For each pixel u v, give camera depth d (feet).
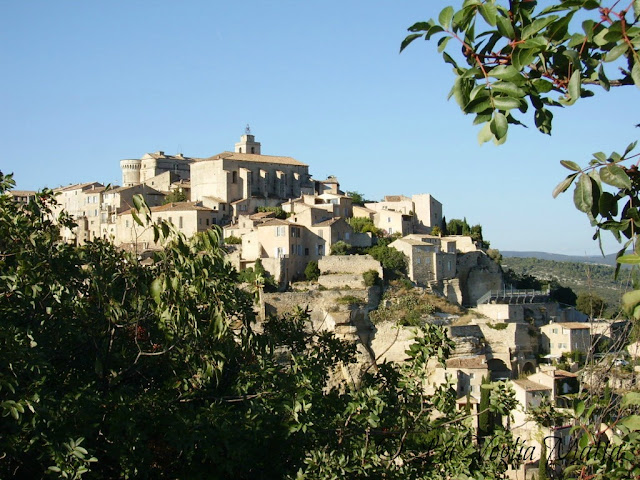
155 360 100.07
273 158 557.74
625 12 30.68
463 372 327.06
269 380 92.48
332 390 100.17
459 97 33.42
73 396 76.54
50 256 103.76
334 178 622.13
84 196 505.66
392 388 100.99
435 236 451.12
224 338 87.15
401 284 400.67
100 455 82.43
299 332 120.26
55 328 95.55
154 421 81.00
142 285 97.96
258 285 102.83
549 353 378.73
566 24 31.35
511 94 32.01
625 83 32.94
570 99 32.17
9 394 74.64
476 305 442.50
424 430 85.71
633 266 32.55
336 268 404.57
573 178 32.60
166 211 461.78
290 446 84.33
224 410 80.12
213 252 84.79
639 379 74.59
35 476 78.64
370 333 373.40
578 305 393.50
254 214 483.10
